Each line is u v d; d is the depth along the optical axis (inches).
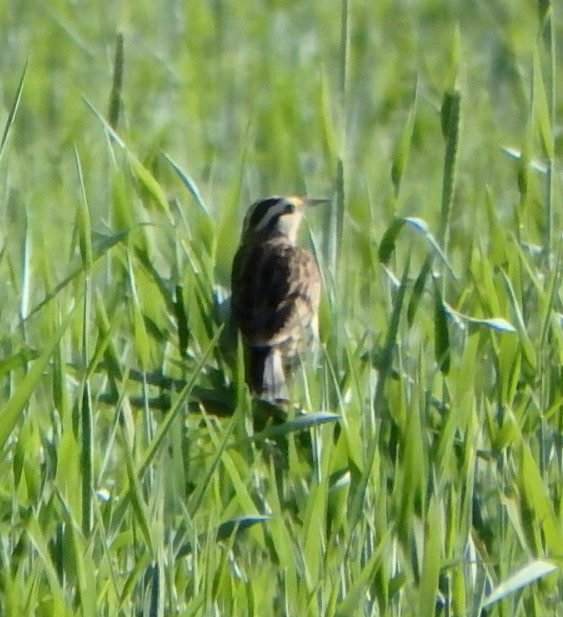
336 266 462.9
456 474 400.8
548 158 474.0
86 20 1159.0
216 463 370.0
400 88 1026.7
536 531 387.2
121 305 453.1
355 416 409.1
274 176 820.6
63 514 360.2
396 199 484.7
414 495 375.6
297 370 487.8
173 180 801.6
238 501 377.1
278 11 1234.6
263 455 425.4
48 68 1045.2
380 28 1197.1
